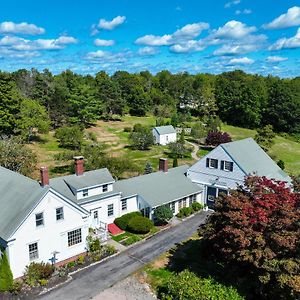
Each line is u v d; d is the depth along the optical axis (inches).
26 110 2728.8
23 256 975.6
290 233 744.3
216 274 970.1
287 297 741.3
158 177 1578.5
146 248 1178.6
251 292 842.8
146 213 1424.7
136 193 1419.8
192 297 784.9
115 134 3329.2
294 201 825.5
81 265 1064.2
